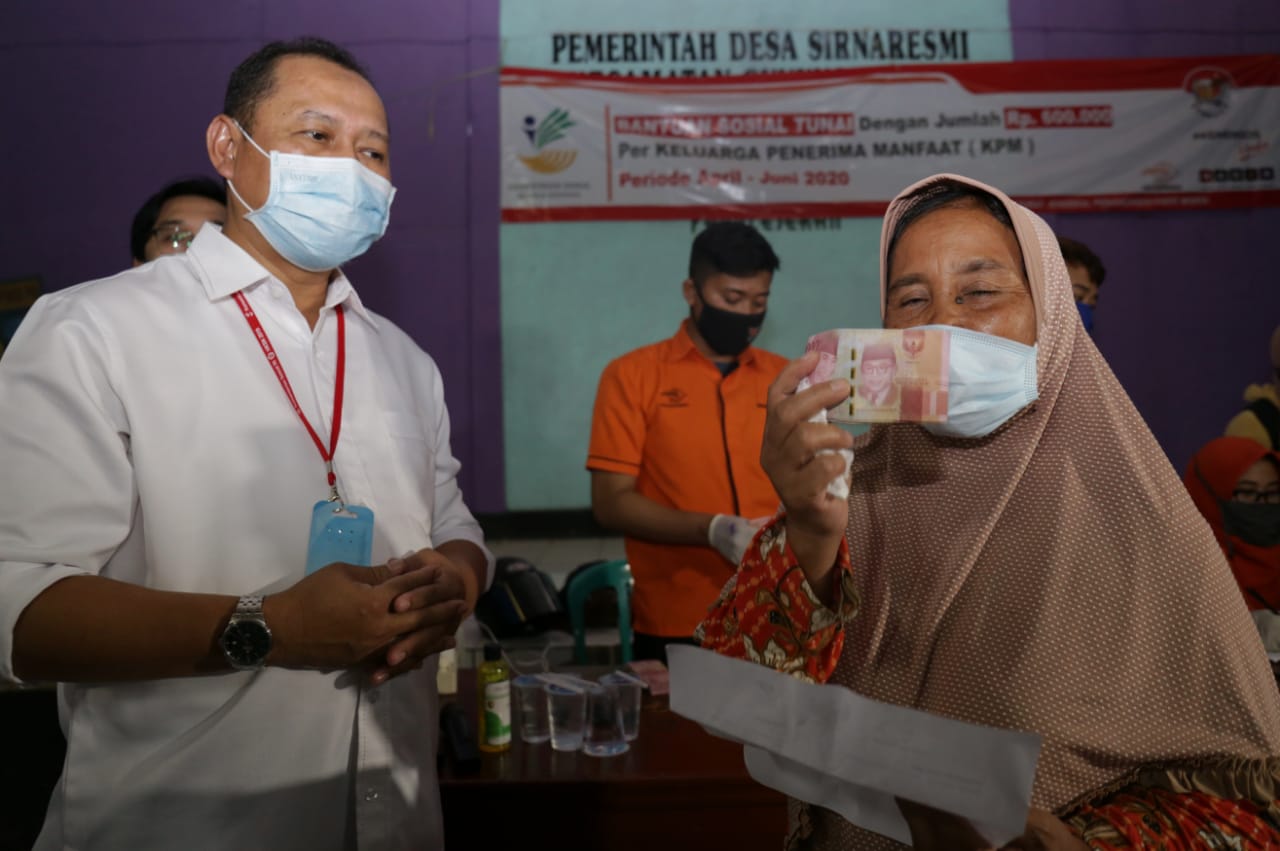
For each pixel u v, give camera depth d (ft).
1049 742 2.89
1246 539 7.82
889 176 17.20
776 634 3.17
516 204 17.48
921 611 3.18
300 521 4.14
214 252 4.39
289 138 4.42
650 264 17.51
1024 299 3.24
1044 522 3.06
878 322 17.46
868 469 3.52
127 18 17.20
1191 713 2.88
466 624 8.71
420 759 4.33
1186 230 17.48
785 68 17.49
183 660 3.51
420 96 17.52
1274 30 17.69
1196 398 17.70
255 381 4.21
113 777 3.84
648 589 8.70
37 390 3.74
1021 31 17.56
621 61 17.46
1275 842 2.73
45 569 3.55
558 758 5.91
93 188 17.22
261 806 3.91
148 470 3.89
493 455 17.79
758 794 5.60
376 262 17.60
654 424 8.87
